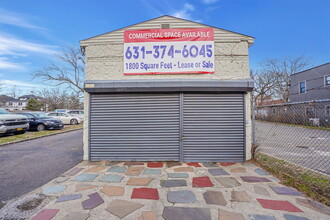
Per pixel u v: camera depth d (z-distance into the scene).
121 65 5.03
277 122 6.76
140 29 5.04
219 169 4.22
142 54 5.01
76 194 3.00
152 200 2.79
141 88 4.76
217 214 2.42
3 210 2.52
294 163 4.86
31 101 35.69
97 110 4.97
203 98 4.87
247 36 4.99
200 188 3.21
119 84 4.74
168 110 4.90
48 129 12.52
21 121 9.35
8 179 3.67
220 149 4.81
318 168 4.47
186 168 4.29
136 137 4.89
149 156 4.86
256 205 2.64
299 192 3.03
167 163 4.68
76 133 11.25
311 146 7.40
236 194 2.97
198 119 4.84
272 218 2.32
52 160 5.04
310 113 6.11
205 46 4.98
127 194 2.99
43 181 3.57
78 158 5.25
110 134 4.92
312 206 2.60
